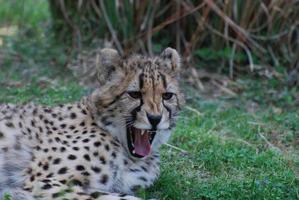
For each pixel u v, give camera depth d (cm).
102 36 1817
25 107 1047
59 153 969
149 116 963
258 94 1598
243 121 1430
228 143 1286
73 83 1617
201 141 1279
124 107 984
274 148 1282
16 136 987
